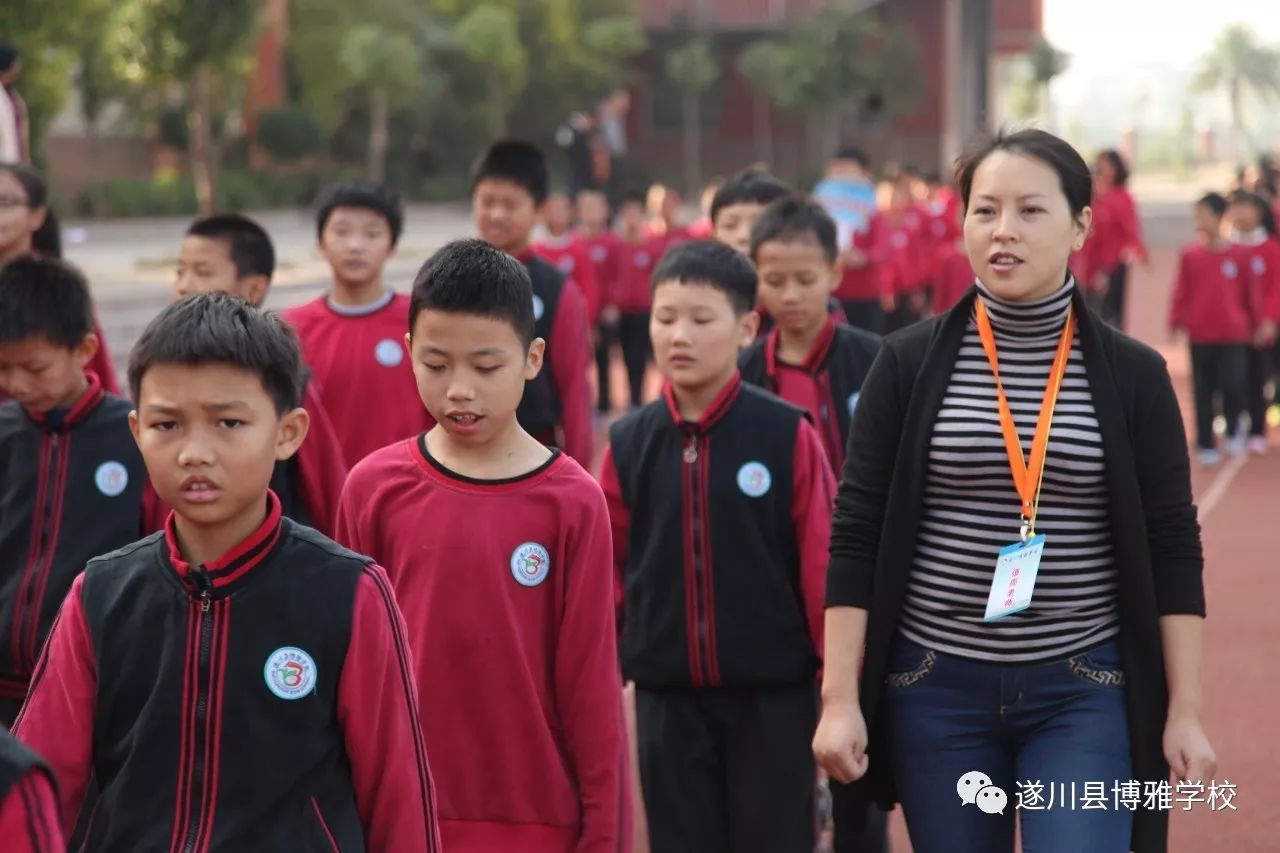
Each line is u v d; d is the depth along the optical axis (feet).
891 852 15.17
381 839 8.39
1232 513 31.86
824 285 15.72
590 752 10.65
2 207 17.28
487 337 10.44
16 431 13.07
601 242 45.85
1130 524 10.28
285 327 8.37
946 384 10.61
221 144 116.67
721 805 13.56
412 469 11.12
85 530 12.80
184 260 16.96
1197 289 37.17
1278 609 24.48
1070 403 10.42
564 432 18.33
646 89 157.58
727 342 13.29
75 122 106.93
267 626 8.11
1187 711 10.22
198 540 8.23
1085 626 10.45
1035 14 138.92
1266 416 39.73
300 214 111.65
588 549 10.79
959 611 10.50
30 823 5.84
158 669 8.12
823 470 13.38
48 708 8.24
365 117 137.59
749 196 18.89
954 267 46.68
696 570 13.26
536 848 10.73
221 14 57.06
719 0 157.89
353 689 8.19
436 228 103.81
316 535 8.45
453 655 10.77
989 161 10.46
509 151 18.28
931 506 10.66
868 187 40.37
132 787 8.10
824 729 10.62
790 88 142.31
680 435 13.44
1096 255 52.24
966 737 10.52
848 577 10.85
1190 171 270.26
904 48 142.51
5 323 12.51
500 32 134.21
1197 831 16.29
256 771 8.03
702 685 13.29
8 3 48.32
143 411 7.99
